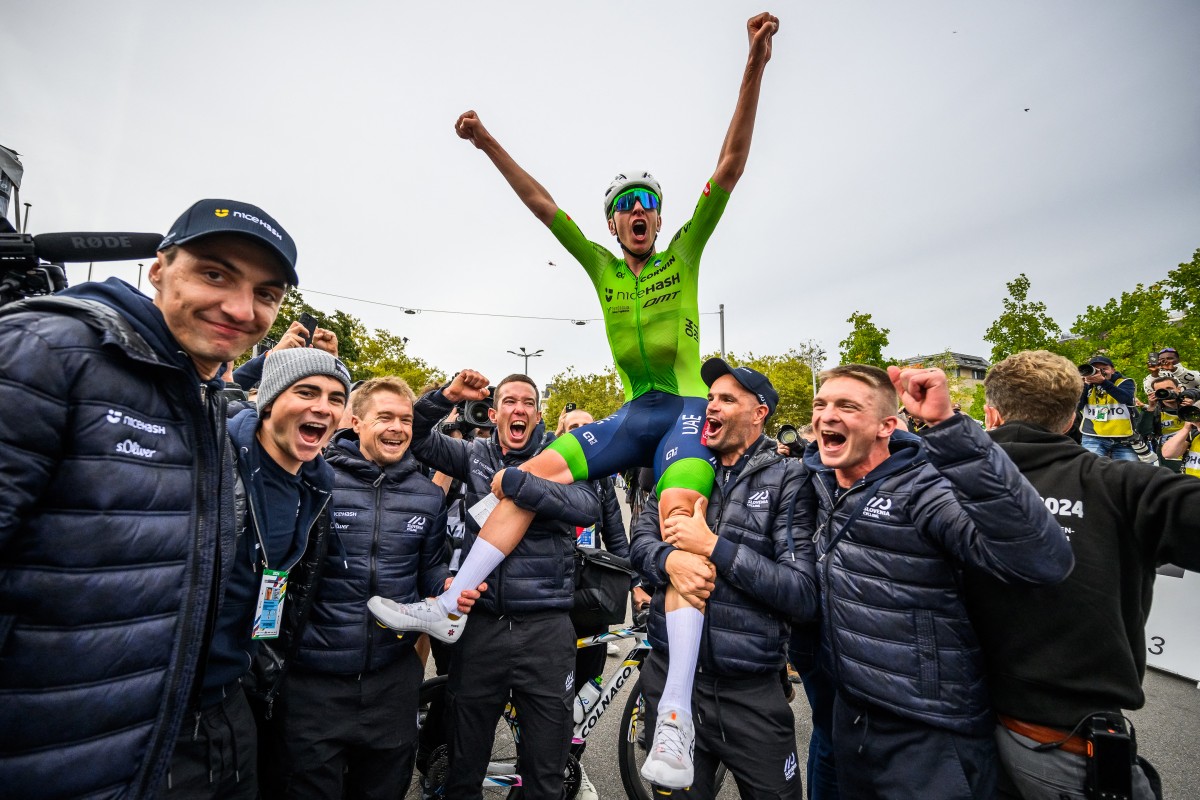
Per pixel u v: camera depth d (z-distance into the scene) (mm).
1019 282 15453
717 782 2695
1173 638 4219
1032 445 1744
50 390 1002
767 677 2039
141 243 1521
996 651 1611
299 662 1997
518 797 2582
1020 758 1541
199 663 1354
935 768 1576
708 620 2014
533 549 2422
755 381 2217
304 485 1867
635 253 2590
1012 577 1443
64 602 1003
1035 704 1518
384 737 2088
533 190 2695
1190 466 5555
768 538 2115
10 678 968
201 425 1282
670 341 2408
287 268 1308
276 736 1983
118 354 1119
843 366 1936
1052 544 1389
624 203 2555
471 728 2332
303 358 1723
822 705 2176
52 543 1001
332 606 2041
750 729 1961
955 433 1466
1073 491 1613
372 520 2170
